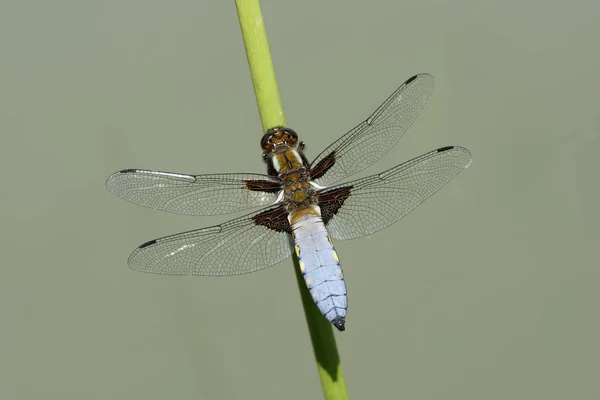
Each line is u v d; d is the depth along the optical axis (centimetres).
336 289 69
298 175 70
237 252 70
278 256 70
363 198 70
